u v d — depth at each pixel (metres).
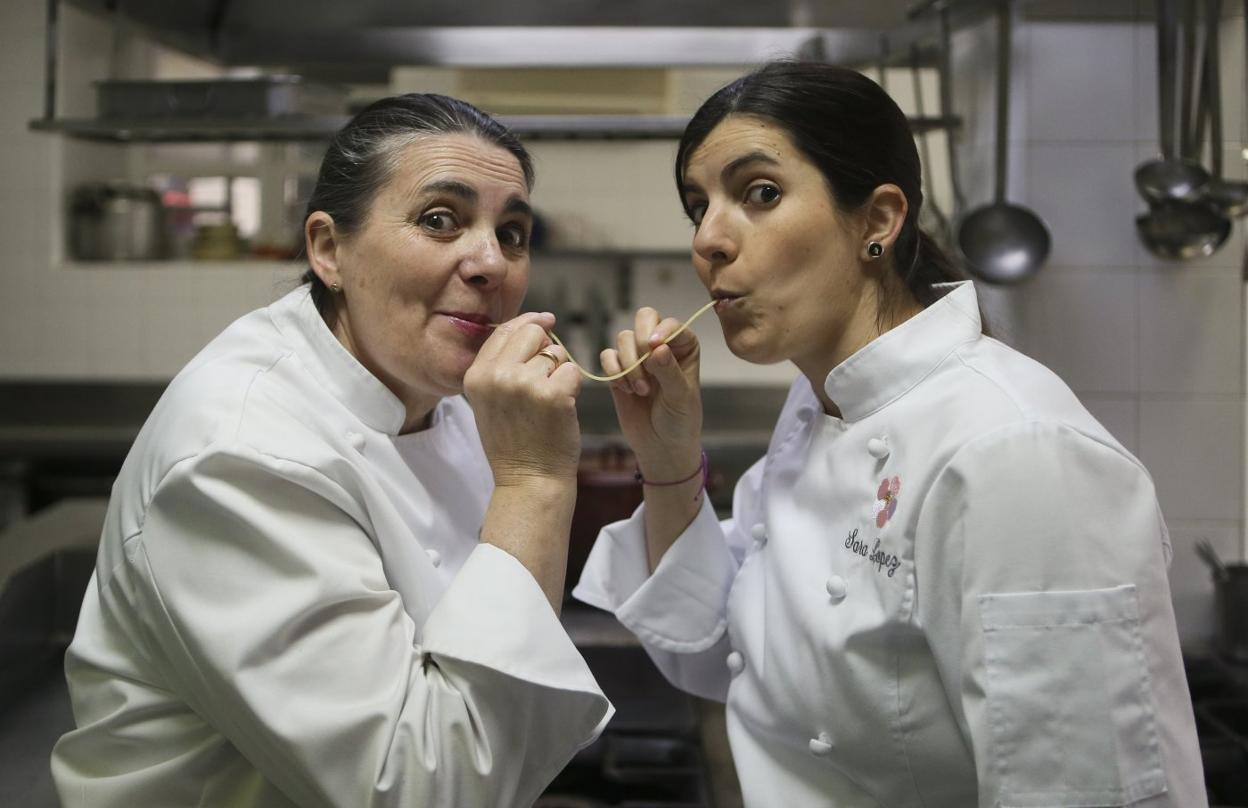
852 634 1.01
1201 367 2.25
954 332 1.05
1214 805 1.67
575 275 4.14
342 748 0.91
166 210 4.37
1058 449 0.91
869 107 1.05
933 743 1.00
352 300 1.11
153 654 1.00
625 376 1.24
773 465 1.24
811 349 1.09
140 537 0.98
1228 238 2.18
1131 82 2.23
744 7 2.76
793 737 1.10
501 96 2.92
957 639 0.94
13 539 2.38
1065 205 2.24
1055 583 0.89
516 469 1.05
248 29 2.88
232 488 0.96
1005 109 2.17
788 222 1.03
